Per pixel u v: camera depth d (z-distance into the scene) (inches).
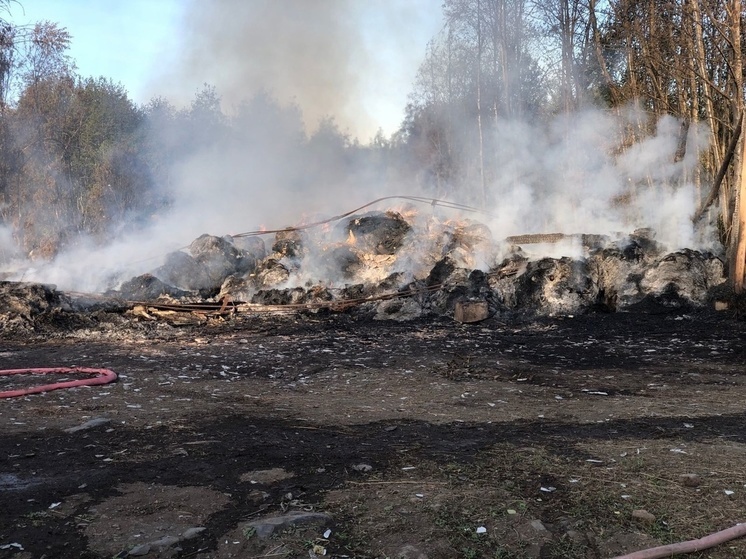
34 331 453.1
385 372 332.8
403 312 542.9
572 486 163.0
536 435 211.3
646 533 138.3
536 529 139.4
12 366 339.3
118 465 180.4
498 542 135.6
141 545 132.8
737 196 569.9
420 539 135.9
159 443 200.8
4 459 185.2
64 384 282.4
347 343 426.3
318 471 174.4
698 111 708.0
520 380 313.4
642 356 376.5
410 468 176.4
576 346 413.4
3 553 130.4
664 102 697.0
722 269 579.5
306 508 150.5
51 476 172.1
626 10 711.1
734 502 152.9
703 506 150.9
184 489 162.9
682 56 681.6
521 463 180.5
